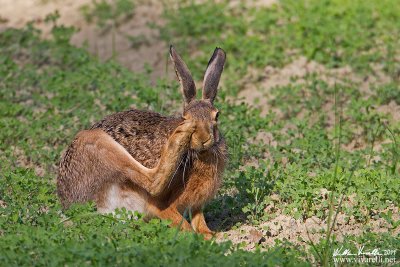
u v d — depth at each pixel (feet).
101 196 54.95
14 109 77.87
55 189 60.39
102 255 44.14
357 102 76.64
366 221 54.90
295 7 102.32
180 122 53.47
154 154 54.60
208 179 53.21
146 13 107.65
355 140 73.31
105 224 50.57
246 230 54.44
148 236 49.37
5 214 53.83
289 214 55.36
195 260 43.96
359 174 59.47
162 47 98.17
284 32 97.55
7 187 59.26
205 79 55.36
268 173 59.41
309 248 50.42
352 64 88.38
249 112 78.59
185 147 51.29
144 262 44.01
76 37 102.68
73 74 86.12
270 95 84.07
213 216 58.39
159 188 52.49
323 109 80.43
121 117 57.11
